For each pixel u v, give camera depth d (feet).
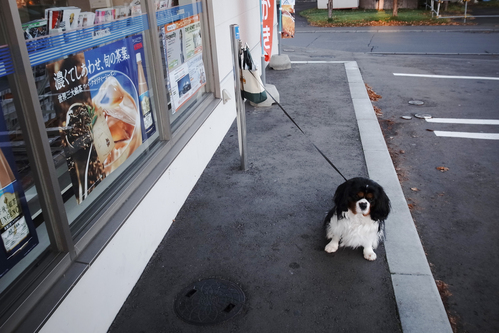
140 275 12.48
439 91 33.76
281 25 38.93
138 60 13.37
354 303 11.25
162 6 15.23
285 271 12.54
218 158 20.40
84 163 10.58
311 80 34.81
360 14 103.04
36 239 8.82
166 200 14.49
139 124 13.64
